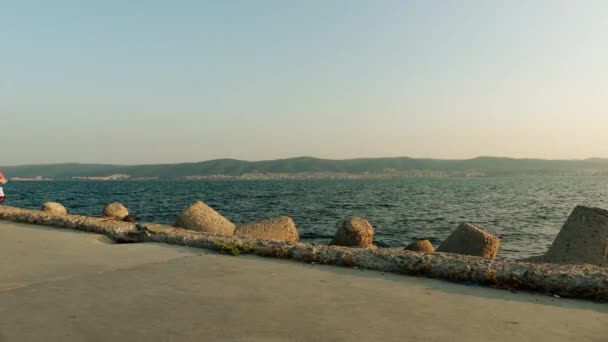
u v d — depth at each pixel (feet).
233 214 93.30
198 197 167.12
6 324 10.17
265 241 20.33
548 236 60.54
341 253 17.53
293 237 36.24
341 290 13.61
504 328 10.29
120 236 24.36
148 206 114.21
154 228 24.27
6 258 18.08
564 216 90.12
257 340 9.29
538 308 12.01
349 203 132.46
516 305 12.27
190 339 9.32
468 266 14.99
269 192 227.20
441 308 11.85
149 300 12.21
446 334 9.80
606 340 9.60
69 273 15.58
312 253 17.95
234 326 10.16
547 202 138.31
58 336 9.45
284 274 15.75
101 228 25.18
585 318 11.17
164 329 9.92
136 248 20.89
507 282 14.11
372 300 12.52
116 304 11.80
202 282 14.39
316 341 9.27
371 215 91.81
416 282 14.83
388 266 16.38
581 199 155.94
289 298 12.60
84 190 254.88
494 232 64.69
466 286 14.35
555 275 13.66
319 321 10.58
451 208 112.37
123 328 9.96
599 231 24.93
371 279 15.15
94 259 18.17
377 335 9.67
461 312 11.51
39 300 12.13
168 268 16.55
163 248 20.95
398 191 241.14
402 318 10.92
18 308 11.39
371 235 34.30
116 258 18.45
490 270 14.58
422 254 16.89
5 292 12.98
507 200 149.89
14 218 30.14
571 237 25.52
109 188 304.30
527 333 9.97
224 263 17.53
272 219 36.73
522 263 15.23
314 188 307.17
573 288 13.20
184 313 11.08
